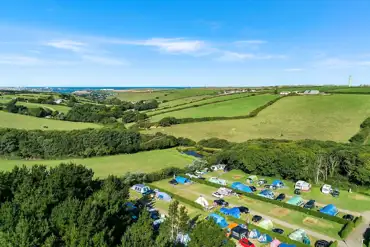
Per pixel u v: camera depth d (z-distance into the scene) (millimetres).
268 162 66125
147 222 28844
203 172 70750
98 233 24922
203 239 24469
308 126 95812
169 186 62094
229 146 84062
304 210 47531
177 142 98438
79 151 83812
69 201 29484
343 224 43125
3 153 79812
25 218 25281
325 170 62875
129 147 88812
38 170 38375
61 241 26141
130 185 61219
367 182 57688
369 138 79188
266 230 39781
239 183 60250
